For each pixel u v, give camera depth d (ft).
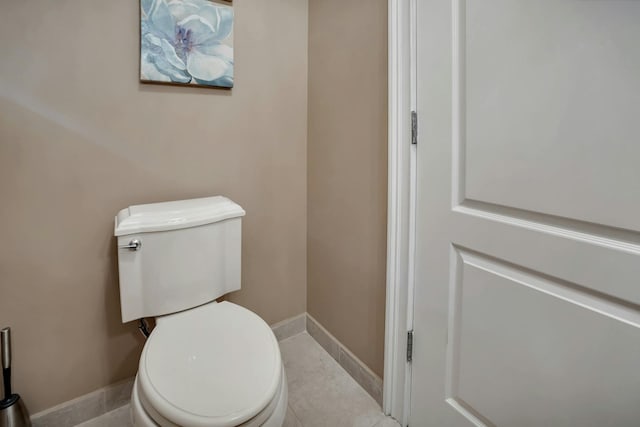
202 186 4.85
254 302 5.66
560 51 2.53
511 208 2.99
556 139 2.61
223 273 4.44
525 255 2.91
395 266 4.14
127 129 4.22
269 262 5.69
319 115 5.35
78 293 4.19
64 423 4.26
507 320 3.11
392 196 4.02
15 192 3.71
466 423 3.58
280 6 5.14
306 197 5.88
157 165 4.48
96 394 4.42
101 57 3.96
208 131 4.79
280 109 5.37
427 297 3.85
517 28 2.77
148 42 4.13
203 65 4.52
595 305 2.56
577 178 2.53
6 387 3.74
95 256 4.24
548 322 2.82
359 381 5.04
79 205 4.06
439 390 3.84
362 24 4.36
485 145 3.11
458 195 3.43
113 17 3.98
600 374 2.56
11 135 3.63
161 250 3.92
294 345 5.92
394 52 3.81
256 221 5.43
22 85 3.61
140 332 4.64
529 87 2.74
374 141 4.35
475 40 3.09
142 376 2.93
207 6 4.45
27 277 3.88
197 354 3.20
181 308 4.13
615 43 2.26
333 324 5.57
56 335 4.12
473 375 3.47
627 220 2.32
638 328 2.35
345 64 4.71
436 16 3.39
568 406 2.76
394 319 4.25
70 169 3.96
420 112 3.68
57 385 4.19
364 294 4.80
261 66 5.10
